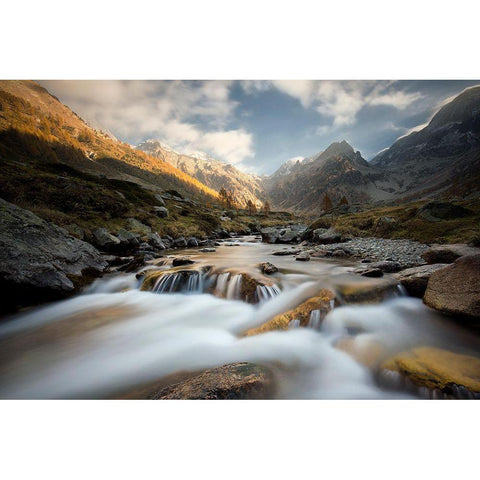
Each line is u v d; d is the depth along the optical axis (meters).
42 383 5.34
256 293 9.02
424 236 18.92
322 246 22.28
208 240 31.81
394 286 9.29
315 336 6.73
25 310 8.99
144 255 17.91
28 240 10.64
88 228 20.33
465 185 121.94
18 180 21.80
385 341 6.29
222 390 4.20
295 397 4.67
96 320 8.41
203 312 8.79
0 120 122.12
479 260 7.37
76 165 133.00
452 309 7.36
